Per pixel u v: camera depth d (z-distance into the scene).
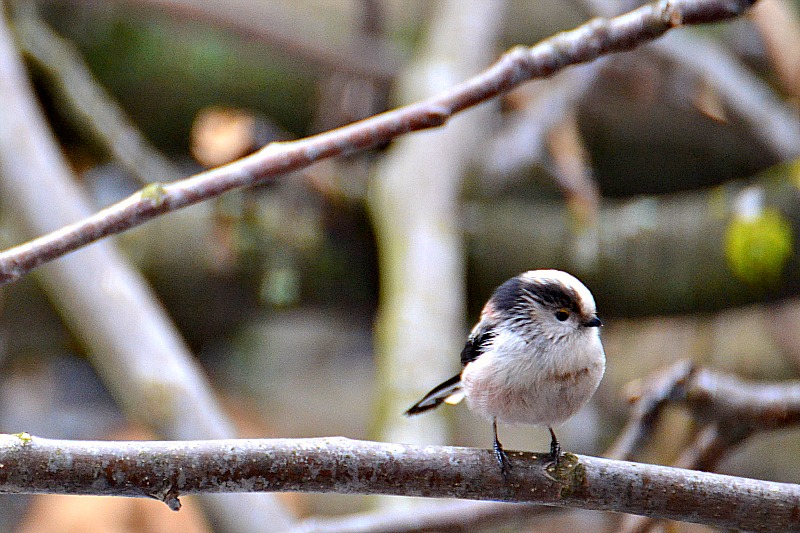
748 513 4.53
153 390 7.65
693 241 10.11
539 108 11.64
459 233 10.61
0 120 8.98
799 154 11.34
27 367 11.66
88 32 12.97
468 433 13.25
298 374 15.66
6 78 9.31
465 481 4.48
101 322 7.93
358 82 13.11
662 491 4.52
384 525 6.23
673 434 8.06
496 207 11.20
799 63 11.34
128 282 8.27
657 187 14.15
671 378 6.50
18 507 11.46
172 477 4.23
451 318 9.27
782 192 9.65
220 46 13.22
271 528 7.31
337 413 14.91
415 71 12.41
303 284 11.15
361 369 15.96
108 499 10.55
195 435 7.55
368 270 11.27
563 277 5.66
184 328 11.29
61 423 13.14
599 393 12.54
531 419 5.53
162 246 10.68
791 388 6.48
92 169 12.45
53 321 10.53
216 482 4.25
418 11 14.65
